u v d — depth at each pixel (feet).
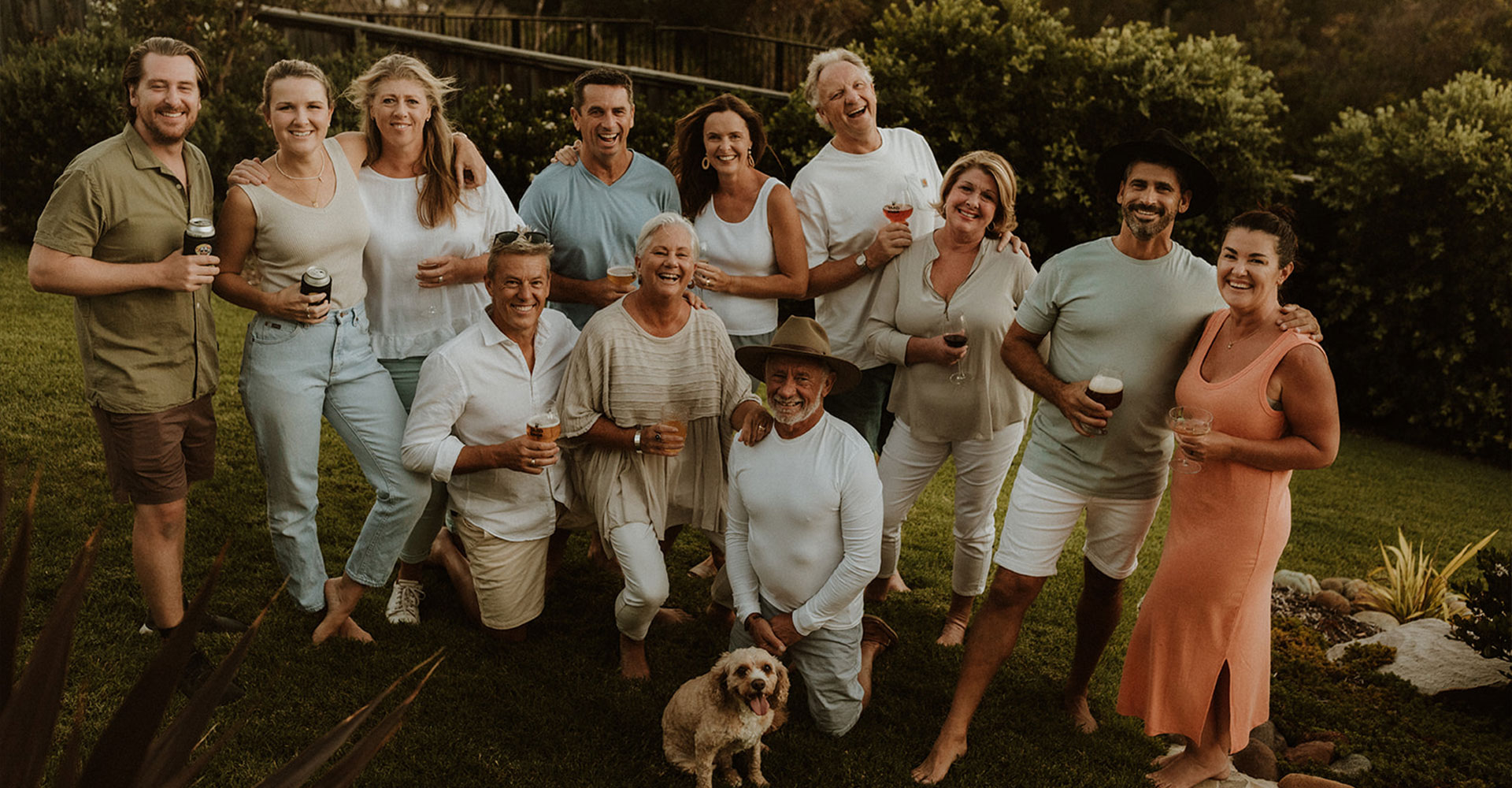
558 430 12.00
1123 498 12.03
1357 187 33.50
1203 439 10.46
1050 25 33.35
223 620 13.06
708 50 58.95
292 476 12.66
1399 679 15.30
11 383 19.85
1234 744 11.56
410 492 12.90
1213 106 32.53
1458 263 32.22
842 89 15.26
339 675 12.42
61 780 5.61
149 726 5.57
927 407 14.15
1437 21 75.82
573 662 13.52
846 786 11.56
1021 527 12.21
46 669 5.64
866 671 13.35
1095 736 13.06
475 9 67.21
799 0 71.00
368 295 13.57
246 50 34.65
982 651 12.12
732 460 12.36
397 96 12.55
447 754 11.30
